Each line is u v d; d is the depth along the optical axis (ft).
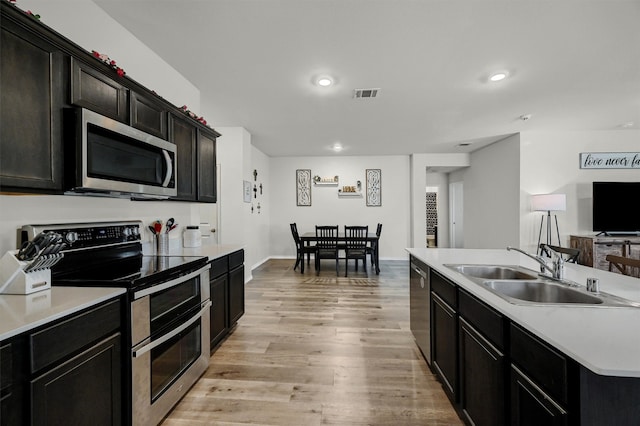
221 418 5.34
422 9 6.08
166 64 8.21
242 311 9.66
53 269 4.80
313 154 21.44
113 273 4.96
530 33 6.89
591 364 2.31
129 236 6.52
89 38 5.85
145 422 4.61
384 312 10.71
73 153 4.32
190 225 9.52
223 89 9.89
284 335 8.80
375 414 5.44
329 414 5.45
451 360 5.53
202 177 8.79
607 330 2.96
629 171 15.03
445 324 5.86
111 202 6.43
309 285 14.48
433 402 5.77
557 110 12.00
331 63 8.23
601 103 11.25
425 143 17.89
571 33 6.89
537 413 3.08
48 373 3.15
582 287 4.54
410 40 7.14
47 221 4.95
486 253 8.15
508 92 10.21
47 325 3.16
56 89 4.14
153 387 4.85
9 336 2.79
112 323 4.10
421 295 7.43
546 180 15.31
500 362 3.79
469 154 20.88
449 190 25.54
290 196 22.27
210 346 7.37
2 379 2.76
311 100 10.88
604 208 14.48
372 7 6.00
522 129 14.85
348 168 22.04
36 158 3.87
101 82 4.94
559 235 15.17
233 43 7.27
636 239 13.15
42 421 3.08
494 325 3.97
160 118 6.61
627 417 2.51
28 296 3.88
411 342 8.34
